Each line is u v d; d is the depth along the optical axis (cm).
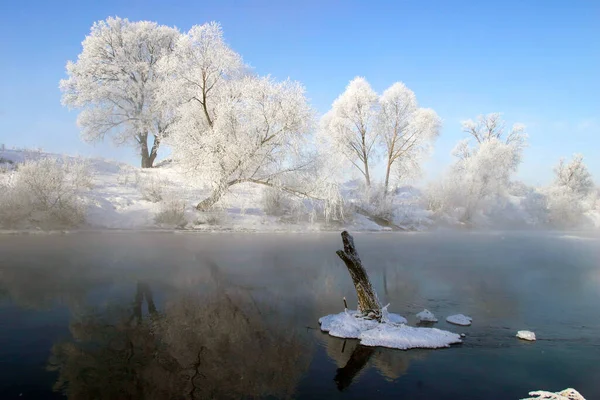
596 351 826
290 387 664
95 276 1347
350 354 797
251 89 2756
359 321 936
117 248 1866
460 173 4256
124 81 3738
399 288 1327
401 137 4241
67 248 1814
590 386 680
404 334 868
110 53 3784
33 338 832
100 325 916
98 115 3706
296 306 1106
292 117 2717
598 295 1271
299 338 877
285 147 2777
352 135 4225
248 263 1655
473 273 1584
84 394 621
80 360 739
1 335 843
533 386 676
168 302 1102
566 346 852
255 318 1000
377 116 4209
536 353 812
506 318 1031
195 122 2852
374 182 3850
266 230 2786
